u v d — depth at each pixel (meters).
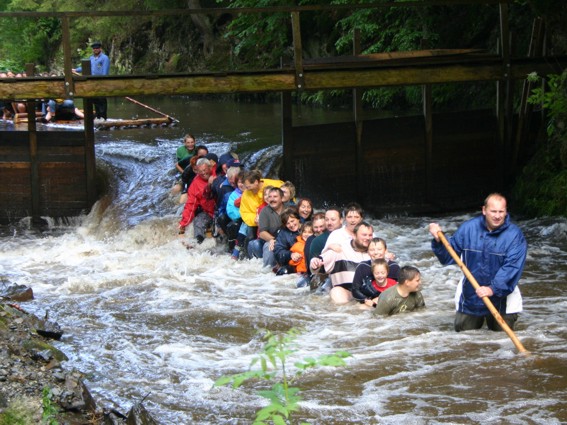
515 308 7.68
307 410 6.24
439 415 6.12
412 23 21.44
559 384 6.62
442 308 8.88
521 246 7.50
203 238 12.38
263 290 10.02
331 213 9.66
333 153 14.36
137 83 13.30
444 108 21.73
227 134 18.66
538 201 13.85
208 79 13.43
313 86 13.65
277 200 10.95
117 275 10.93
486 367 7.02
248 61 29.97
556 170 14.02
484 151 14.91
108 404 6.39
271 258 10.94
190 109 24.83
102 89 13.29
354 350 7.63
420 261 11.20
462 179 14.88
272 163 14.98
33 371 6.64
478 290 7.41
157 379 7.04
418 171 14.69
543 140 14.74
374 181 14.56
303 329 8.42
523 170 14.55
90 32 37.53
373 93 22.61
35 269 11.48
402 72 13.89
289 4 23.81
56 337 8.16
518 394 6.46
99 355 7.70
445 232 13.23
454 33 21.50
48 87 13.23
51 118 20.05
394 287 8.68
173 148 16.62
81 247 12.67
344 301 9.27
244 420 6.15
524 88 14.77
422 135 14.62
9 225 14.26
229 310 9.15
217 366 7.36
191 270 11.09
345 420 6.07
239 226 11.73
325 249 9.34
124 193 14.52
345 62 13.86
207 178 12.40
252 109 24.53
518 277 7.46
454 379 6.79
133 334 8.40
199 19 31.59
